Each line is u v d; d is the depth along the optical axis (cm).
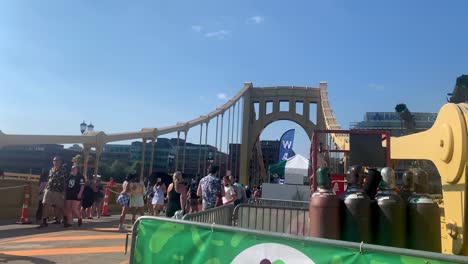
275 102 6938
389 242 331
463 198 310
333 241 264
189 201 1294
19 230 1065
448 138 323
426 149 379
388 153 511
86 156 2064
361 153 518
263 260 287
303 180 1844
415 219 338
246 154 6744
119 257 752
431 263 235
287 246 280
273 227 811
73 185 1168
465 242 308
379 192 355
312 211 341
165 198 1455
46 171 1240
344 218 338
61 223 1245
